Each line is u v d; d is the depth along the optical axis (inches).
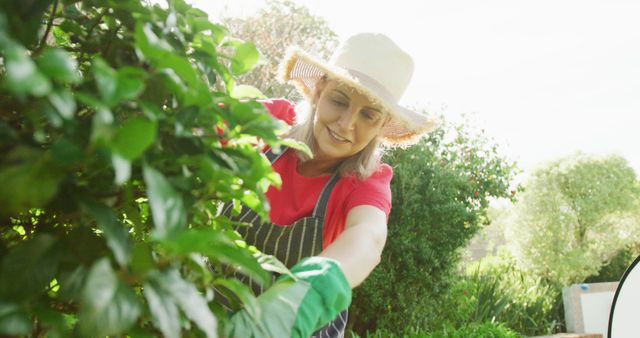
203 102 19.2
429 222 193.9
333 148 56.6
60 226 22.5
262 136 21.3
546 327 275.0
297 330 27.1
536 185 381.1
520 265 373.1
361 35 61.5
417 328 192.4
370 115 55.7
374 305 183.2
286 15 230.7
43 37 22.0
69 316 22.1
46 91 12.6
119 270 17.5
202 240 16.6
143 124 14.8
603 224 374.9
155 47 16.7
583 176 372.5
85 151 15.4
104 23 26.3
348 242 40.9
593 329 277.0
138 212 23.6
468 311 239.0
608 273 395.5
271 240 58.1
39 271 17.1
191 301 16.9
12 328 14.8
